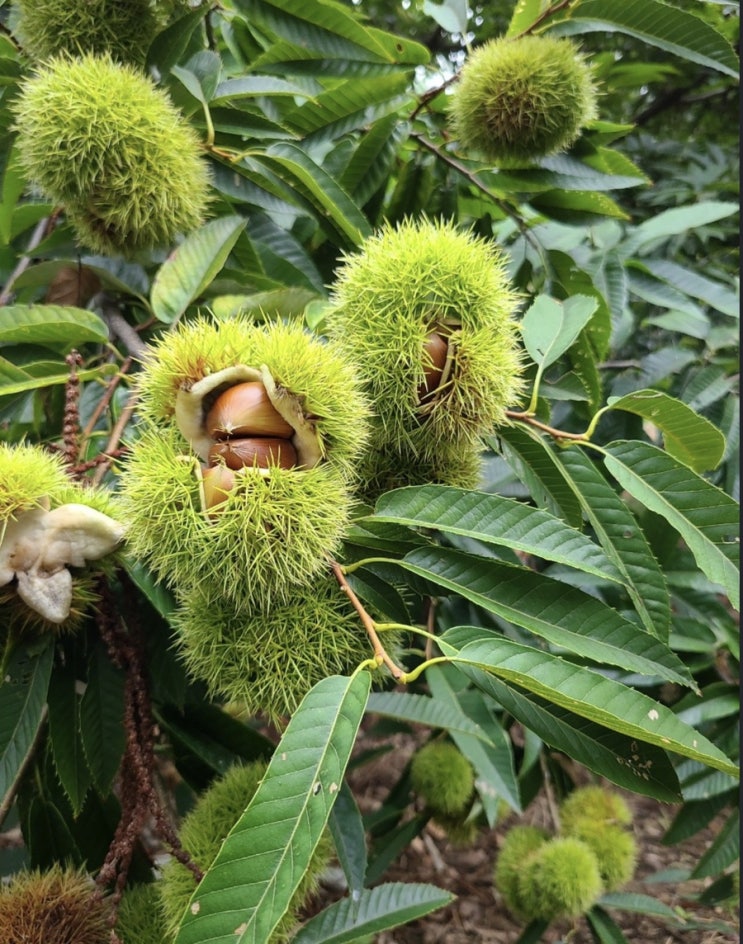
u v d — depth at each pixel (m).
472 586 0.28
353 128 0.46
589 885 0.47
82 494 0.28
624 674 0.47
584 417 0.46
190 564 0.26
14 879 0.29
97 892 0.26
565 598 0.28
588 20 0.41
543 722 0.27
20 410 0.37
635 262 0.53
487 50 0.41
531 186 0.46
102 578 0.29
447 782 0.54
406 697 0.46
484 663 0.24
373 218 0.50
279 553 0.25
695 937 0.70
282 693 0.27
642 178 0.44
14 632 0.28
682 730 0.23
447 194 0.49
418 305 0.30
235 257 0.45
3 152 0.39
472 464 0.34
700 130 0.98
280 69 0.45
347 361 0.30
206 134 0.42
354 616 0.28
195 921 0.21
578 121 0.41
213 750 0.36
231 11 0.48
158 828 0.26
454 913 0.74
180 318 0.36
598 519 0.33
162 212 0.34
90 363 0.39
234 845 0.21
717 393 0.49
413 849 0.82
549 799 0.58
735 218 0.71
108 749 0.32
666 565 0.47
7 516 0.25
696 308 0.52
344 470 0.28
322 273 0.48
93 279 0.41
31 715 0.29
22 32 0.38
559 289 0.46
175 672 0.33
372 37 0.42
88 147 0.32
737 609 0.29
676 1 0.58
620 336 0.55
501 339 0.31
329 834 0.33
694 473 0.31
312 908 0.65
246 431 0.26
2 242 0.45
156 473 0.26
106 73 0.33
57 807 0.35
